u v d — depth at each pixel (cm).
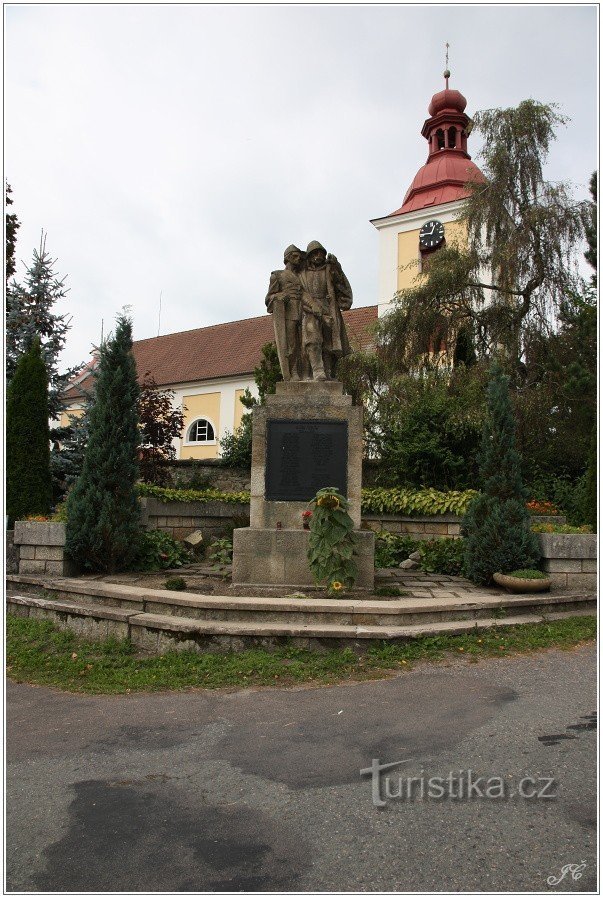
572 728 441
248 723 473
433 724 452
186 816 336
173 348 4016
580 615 752
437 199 3409
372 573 788
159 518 1142
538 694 512
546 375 1588
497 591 820
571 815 326
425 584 877
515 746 411
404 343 1912
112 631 705
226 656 627
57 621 757
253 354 3544
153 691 564
